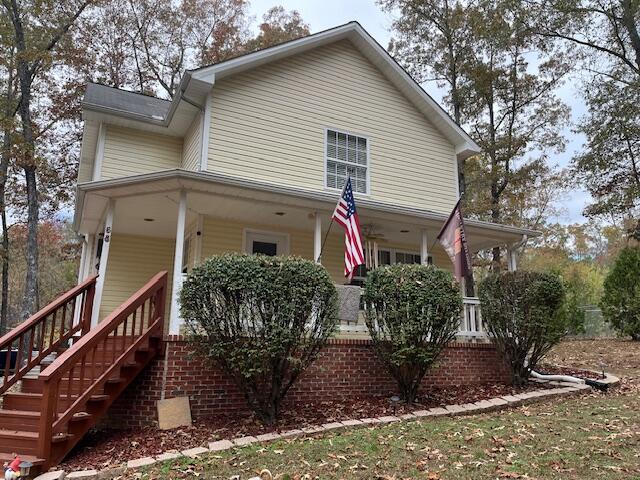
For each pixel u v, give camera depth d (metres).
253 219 10.79
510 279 9.34
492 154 20.77
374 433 5.92
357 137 12.57
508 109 21.16
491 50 20.39
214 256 6.76
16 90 18.00
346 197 8.70
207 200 9.12
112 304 11.37
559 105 20.39
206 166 10.46
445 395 8.41
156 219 10.59
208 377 7.11
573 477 4.37
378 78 13.31
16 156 14.66
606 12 16.62
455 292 8.05
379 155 12.75
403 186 12.89
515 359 9.08
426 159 13.46
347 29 12.58
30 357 7.02
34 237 15.01
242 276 6.40
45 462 5.12
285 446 5.44
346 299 8.16
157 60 24.75
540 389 8.82
